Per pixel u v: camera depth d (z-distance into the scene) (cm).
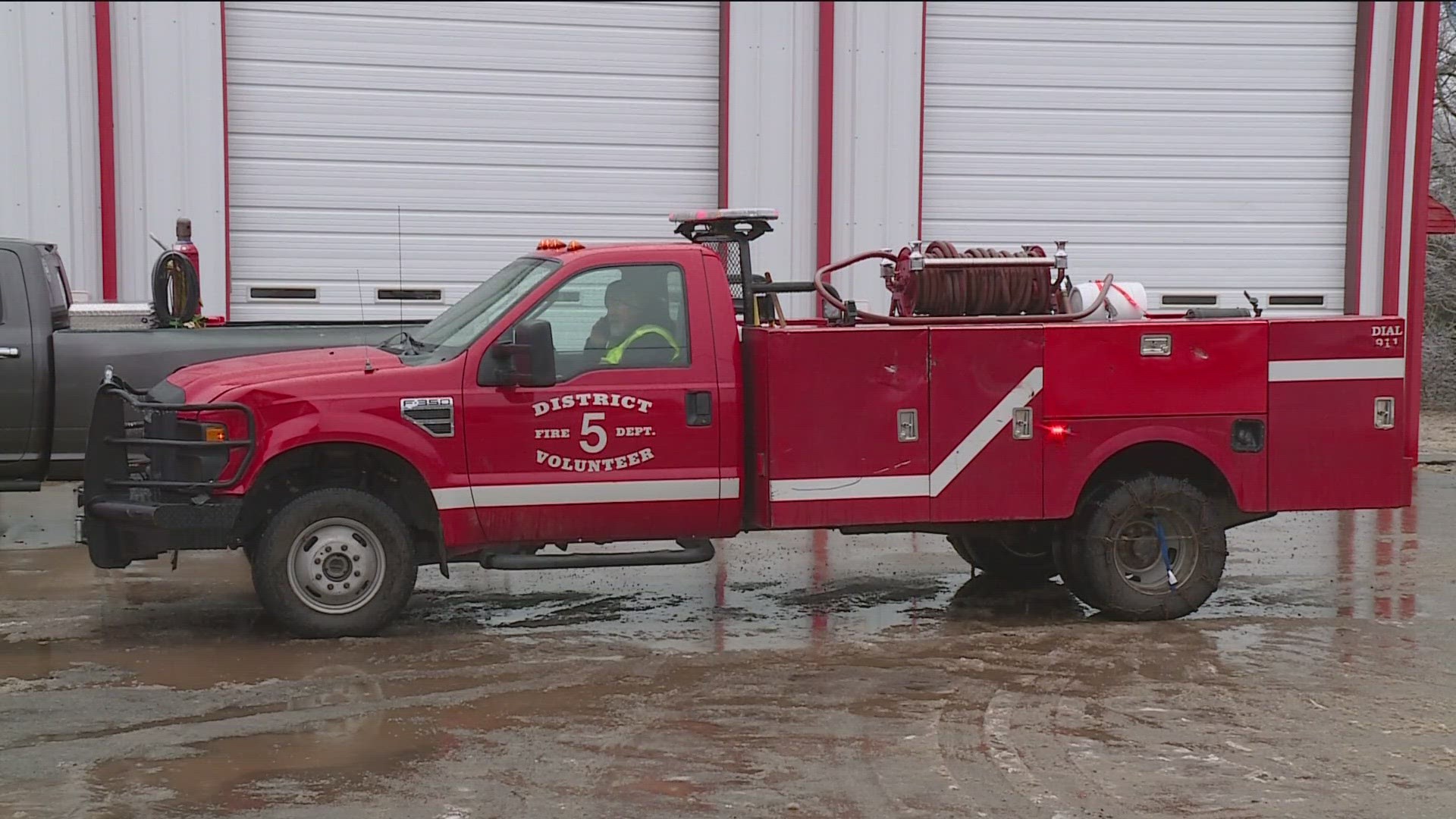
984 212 1705
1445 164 2784
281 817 555
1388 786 601
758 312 910
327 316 1557
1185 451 909
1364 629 882
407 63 1559
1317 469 906
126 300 1464
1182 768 621
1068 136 1714
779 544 1175
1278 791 594
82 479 1103
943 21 1672
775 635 861
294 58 1528
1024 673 775
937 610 934
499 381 826
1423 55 1753
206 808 563
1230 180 1756
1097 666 791
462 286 1593
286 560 817
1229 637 861
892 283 946
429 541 862
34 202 1433
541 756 629
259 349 1094
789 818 559
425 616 903
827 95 1627
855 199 1642
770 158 1623
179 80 1464
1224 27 1733
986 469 875
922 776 608
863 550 1152
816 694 732
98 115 1445
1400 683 758
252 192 1527
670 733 664
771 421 852
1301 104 1759
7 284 1077
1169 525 902
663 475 846
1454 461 1764
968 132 1692
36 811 558
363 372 823
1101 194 1730
